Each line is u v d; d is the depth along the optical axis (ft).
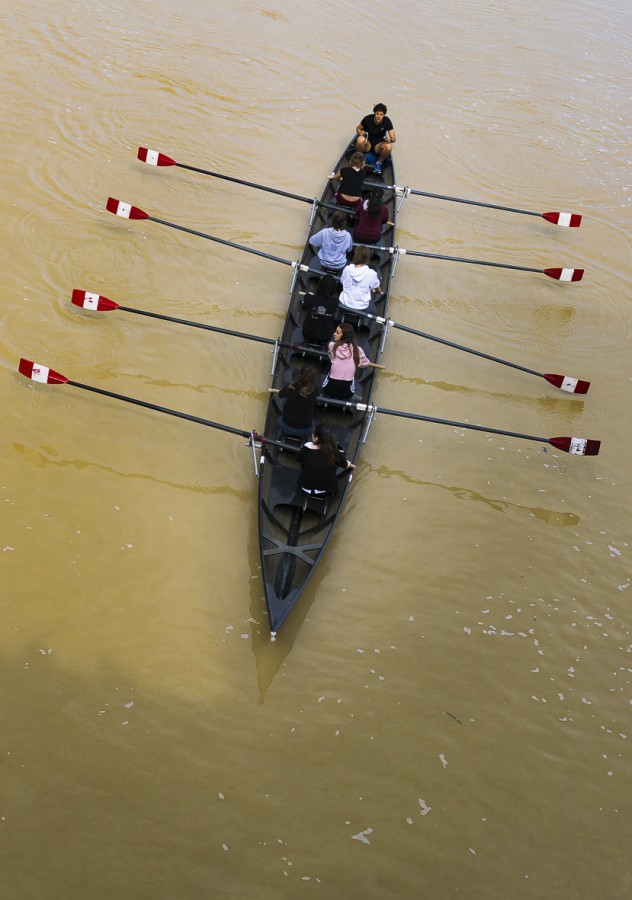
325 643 26.27
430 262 44.78
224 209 45.68
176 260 41.52
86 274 39.50
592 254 47.16
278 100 55.47
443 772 23.40
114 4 62.64
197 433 32.65
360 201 42.78
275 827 21.63
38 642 24.90
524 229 48.39
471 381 37.60
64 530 28.25
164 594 26.89
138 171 47.03
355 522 30.30
